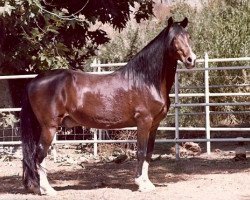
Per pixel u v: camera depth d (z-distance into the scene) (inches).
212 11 750.5
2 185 411.8
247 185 386.0
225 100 691.4
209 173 449.7
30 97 366.6
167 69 364.5
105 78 369.4
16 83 621.0
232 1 753.6
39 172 360.5
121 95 364.2
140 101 362.3
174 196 346.9
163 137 678.5
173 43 354.6
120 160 528.1
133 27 816.9
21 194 366.9
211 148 622.8
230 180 409.1
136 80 363.6
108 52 743.1
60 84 364.2
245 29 706.8
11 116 557.0
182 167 485.1
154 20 835.4
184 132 693.3
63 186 402.0
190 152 575.5
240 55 689.0
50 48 546.3
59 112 363.3
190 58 351.6
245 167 477.4
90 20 576.1
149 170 470.6
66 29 599.5
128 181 421.1
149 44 365.4
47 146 363.3
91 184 409.1
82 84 366.6
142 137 362.9
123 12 645.3
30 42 545.6
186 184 395.5
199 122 686.5
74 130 611.2
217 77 684.1
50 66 549.6
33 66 591.8
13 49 563.2
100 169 487.8
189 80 684.7
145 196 347.3
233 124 708.0
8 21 505.4
